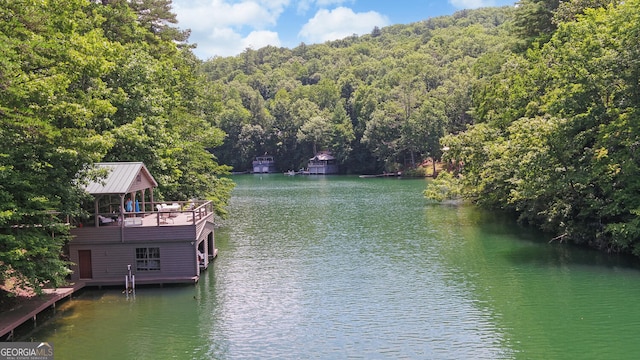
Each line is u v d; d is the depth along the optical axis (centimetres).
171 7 4956
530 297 2591
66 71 2217
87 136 2319
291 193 8588
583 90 3206
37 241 2130
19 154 2134
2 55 1778
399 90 14312
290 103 16838
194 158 4512
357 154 14050
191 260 2848
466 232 4406
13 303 2366
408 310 2438
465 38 19938
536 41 5450
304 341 2086
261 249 3888
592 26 3353
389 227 4775
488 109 5625
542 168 3350
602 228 3475
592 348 1973
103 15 3828
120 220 2828
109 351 2000
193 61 5488
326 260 3488
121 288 2805
